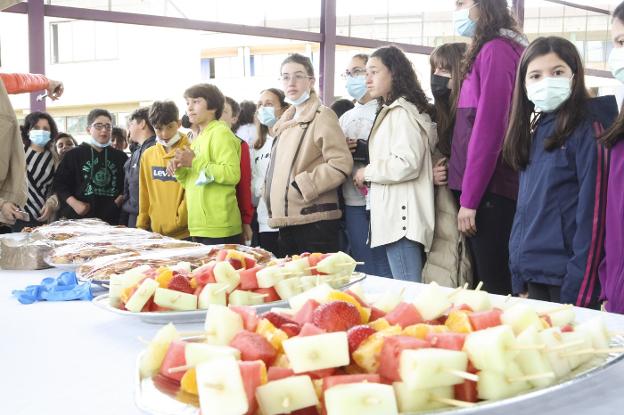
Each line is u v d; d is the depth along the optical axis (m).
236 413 0.63
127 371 0.95
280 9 6.02
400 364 0.67
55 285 1.60
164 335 0.83
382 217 2.59
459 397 0.70
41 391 0.87
